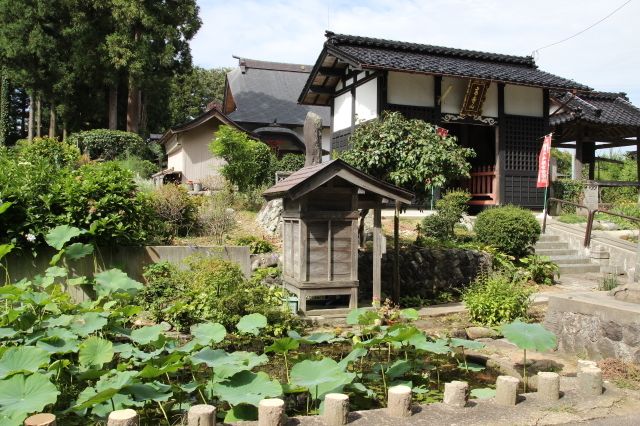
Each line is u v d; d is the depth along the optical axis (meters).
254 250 9.03
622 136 17.34
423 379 4.80
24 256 7.28
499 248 10.07
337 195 7.26
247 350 5.93
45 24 20.58
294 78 28.00
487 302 7.16
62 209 7.45
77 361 4.73
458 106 13.48
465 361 5.16
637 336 4.70
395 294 8.05
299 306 7.09
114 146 19.31
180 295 6.82
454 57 14.40
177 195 9.72
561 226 12.34
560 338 5.57
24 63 21.09
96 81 22.20
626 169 21.75
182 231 9.67
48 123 31.20
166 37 20.31
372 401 4.13
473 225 11.23
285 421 3.09
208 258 7.44
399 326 4.75
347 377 3.78
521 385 4.68
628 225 12.82
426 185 8.54
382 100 12.68
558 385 3.63
